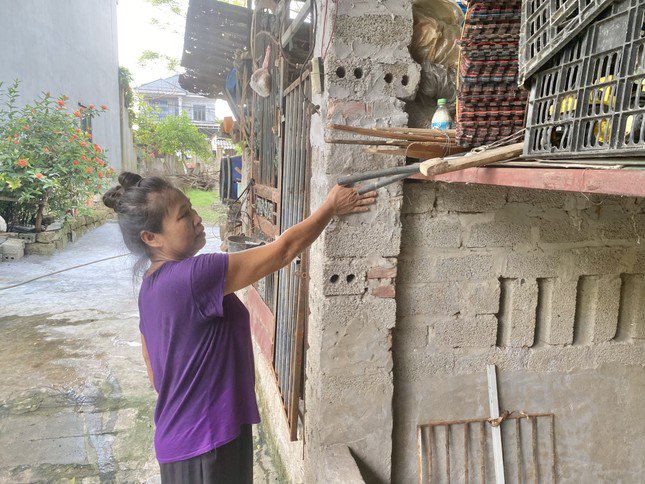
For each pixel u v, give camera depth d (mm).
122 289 6543
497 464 2561
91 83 13039
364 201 2170
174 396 1600
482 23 1459
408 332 2441
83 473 2998
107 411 3645
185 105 34625
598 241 2520
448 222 2371
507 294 2551
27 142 7504
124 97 17547
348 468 2197
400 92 2193
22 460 3074
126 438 3340
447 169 1334
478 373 2537
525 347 2574
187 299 1505
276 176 3461
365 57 2145
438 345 2473
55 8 10383
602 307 2605
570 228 2480
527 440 2629
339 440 2367
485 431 2584
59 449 3193
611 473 2752
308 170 2525
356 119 2168
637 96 955
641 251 2574
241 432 1733
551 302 2555
